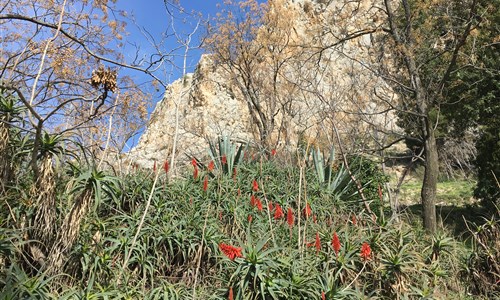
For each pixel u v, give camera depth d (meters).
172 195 6.82
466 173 21.53
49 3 8.15
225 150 9.78
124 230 5.68
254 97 16.14
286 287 4.86
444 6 12.75
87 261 4.95
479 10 13.30
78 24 8.37
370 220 7.39
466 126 18.45
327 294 4.92
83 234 5.25
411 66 12.70
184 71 6.23
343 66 15.27
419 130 14.16
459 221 14.07
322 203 8.41
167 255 5.91
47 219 4.96
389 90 14.56
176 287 5.41
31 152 5.27
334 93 14.21
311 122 13.84
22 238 4.99
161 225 6.27
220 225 6.86
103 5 8.01
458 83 14.41
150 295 4.92
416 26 13.24
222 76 17.67
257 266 4.80
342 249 5.78
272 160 10.09
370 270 5.91
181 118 13.41
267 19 16.78
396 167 22.06
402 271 5.69
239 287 4.85
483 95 16.17
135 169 7.39
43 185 4.96
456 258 6.93
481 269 6.71
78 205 4.93
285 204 7.75
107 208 6.43
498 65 14.70
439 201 19.22
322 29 13.87
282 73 15.77
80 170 5.41
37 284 4.25
